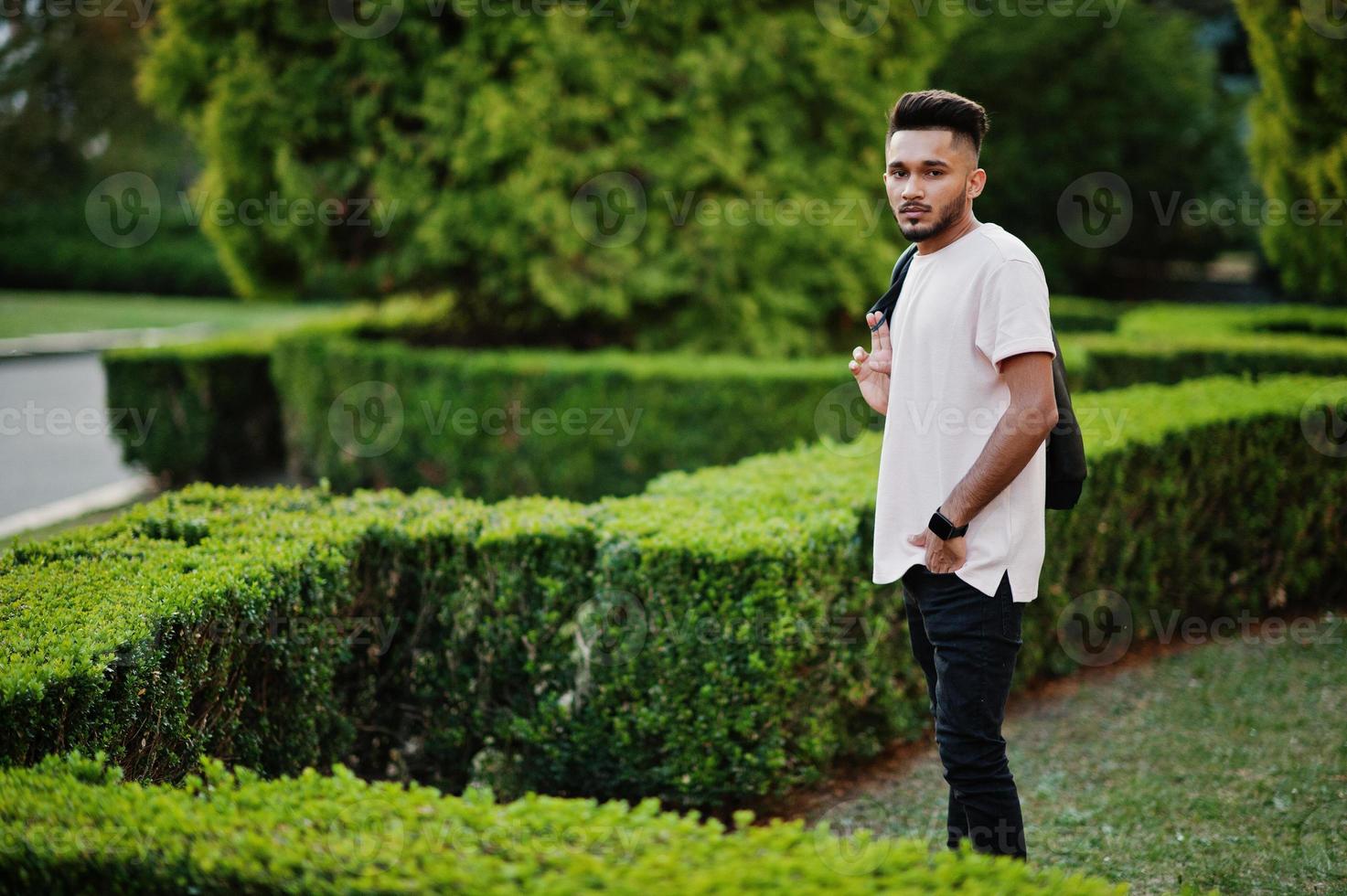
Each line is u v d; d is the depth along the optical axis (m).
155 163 28.80
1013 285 2.45
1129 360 7.69
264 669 3.36
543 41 8.12
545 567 3.75
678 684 3.60
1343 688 4.48
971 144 2.56
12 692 2.41
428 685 3.87
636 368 7.55
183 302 26.91
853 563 3.88
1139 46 17.36
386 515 3.92
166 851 1.90
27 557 3.48
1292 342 7.68
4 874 1.98
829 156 9.16
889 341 2.95
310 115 8.40
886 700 4.11
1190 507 5.21
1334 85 7.02
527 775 3.83
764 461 4.89
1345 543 5.58
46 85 28.42
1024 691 4.73
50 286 27.98
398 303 10.48
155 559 3.38
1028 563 2.54
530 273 8.65
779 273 9.05
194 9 8.34
